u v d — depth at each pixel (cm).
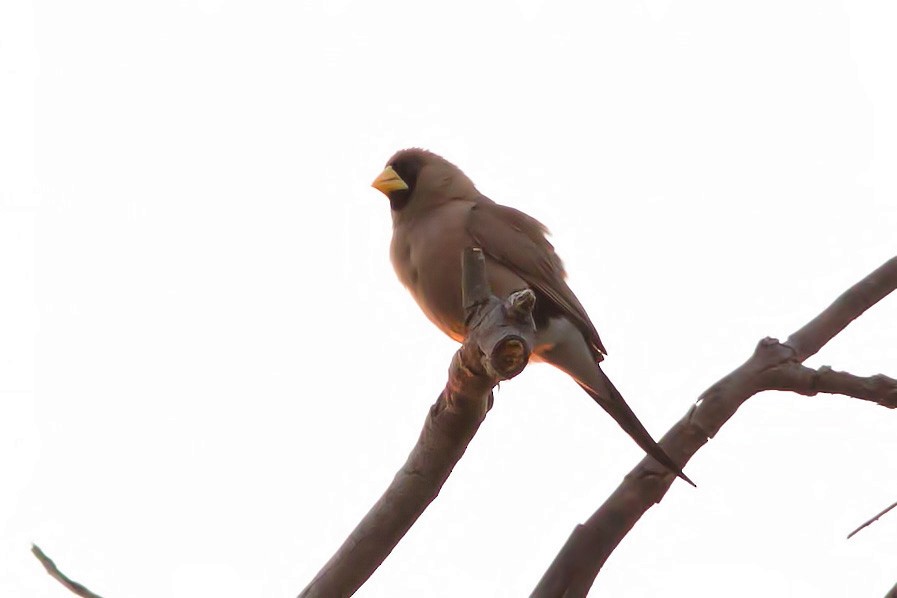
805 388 843
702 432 836
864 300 867
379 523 654
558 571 784
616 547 801
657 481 820
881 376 846
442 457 640
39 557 618
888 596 768
